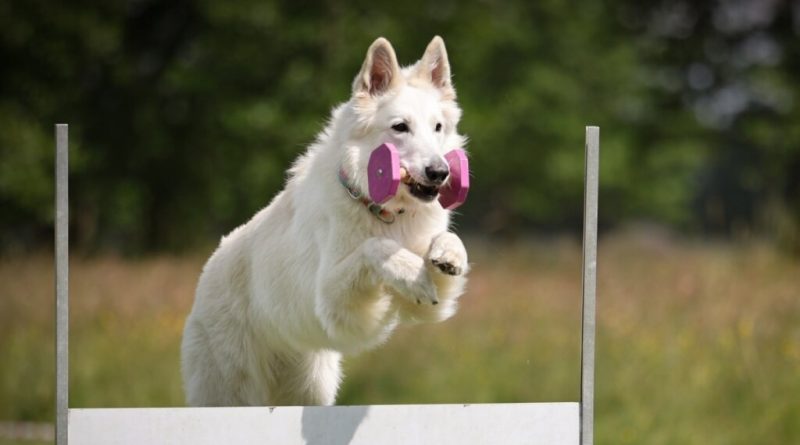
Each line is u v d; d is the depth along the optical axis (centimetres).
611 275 1609
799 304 1238
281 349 709
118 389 1192
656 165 3250
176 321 1328
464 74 2928
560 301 1386
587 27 3144
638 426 1053
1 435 1120
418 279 571
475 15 2980
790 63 3206
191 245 2456
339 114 665
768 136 3114
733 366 1116
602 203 3444
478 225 3369
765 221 1758
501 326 1283
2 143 2562
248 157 2731
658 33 3384
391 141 630
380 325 625
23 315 1344
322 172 648
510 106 2908
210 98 2755
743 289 1333
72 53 2738
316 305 625
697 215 4384
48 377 1228
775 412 1052
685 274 1490
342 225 622
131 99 2800
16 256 1759
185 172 2792
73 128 2717
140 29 2984
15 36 2666
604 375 1135
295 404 732
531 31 3053
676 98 3284
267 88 2769
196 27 2938
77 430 541
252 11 2725
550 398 1144
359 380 1178
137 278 1555
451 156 624
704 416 1066
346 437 562
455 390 1152
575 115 3012
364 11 2867
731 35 3375
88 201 2675
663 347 1168
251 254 704
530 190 3136
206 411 551
